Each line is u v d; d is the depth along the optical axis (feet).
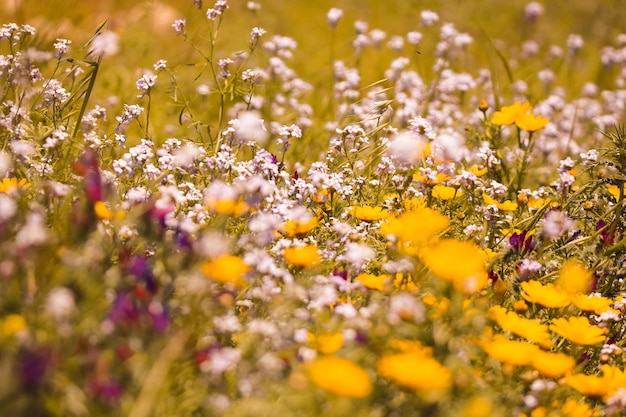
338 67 24.57
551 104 25.58
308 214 13.06
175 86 17.01
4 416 7.26
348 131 15.87
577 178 18.78
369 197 15.48
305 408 8.34
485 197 14.74
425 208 13.70
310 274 11.50
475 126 22.45
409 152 12.27
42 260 8.90
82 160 13.00
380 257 12.85
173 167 13.79
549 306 10.80
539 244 13.69
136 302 8.84
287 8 38.75
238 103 20.99
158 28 28.71
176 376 8.82
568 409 9.53
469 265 9.11
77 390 7.94
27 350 7.57
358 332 9.37
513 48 37.24
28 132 13.97
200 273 9.54
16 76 14.57
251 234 11.63
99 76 22.45
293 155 19.51
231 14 33.68
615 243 14.05
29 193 12.02
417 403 8.51
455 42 26.78
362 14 40.04
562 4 46.91
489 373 9.89
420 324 9.75
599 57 37.52
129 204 11.57
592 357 11.75
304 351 9.09
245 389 8.79
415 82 23.26
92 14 28.63
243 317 10.57
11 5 22.86
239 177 13.09
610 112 28.86
